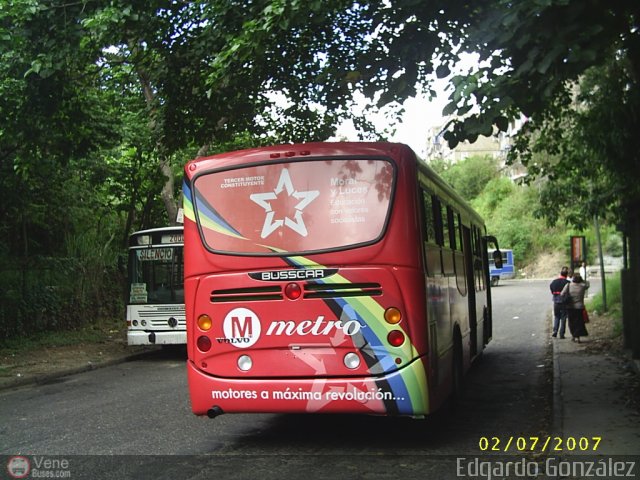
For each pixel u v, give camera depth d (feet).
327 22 39.17
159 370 50.90
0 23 41.83
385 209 24.03
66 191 70.79
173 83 47.73
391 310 23.53
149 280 56.65
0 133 47.75
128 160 77.30
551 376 42.65
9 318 60.44
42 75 40.91
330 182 24.48
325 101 43.45
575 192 58.75
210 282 25.00
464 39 24.27
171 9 42.86
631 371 39.75
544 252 206.59
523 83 21.74
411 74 29.96
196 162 25.90
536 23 20.53
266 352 24.27
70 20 41.50
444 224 30.37
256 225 24.84
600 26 19.98
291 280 24.22
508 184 238.07
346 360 23.67
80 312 71.10
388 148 24.40
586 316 57.26
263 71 45.16
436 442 25.66
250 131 56.65
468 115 22.75
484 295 50.26
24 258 64.49
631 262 42.47
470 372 45.57
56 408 35.58
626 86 39.99
